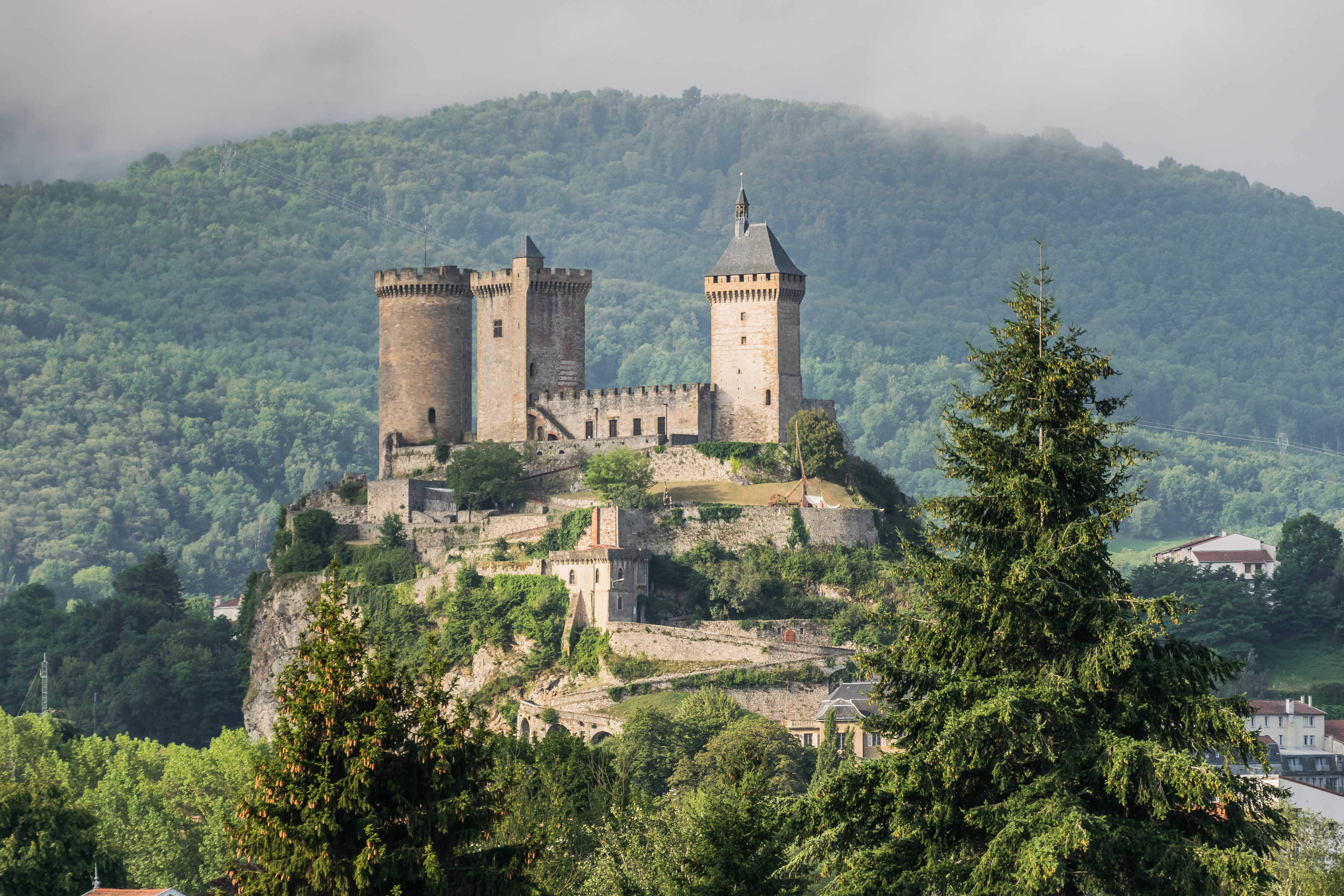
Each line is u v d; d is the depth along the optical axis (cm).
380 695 18525
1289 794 19475
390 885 17812
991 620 19538
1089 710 19300
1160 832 18325
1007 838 18275
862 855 19512
